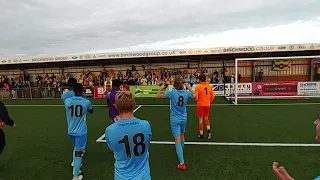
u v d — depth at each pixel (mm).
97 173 3900
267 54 15398
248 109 9586
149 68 18188
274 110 9188
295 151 4656
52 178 3795
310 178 3559
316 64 15523
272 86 12375
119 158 2088
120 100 2086
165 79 14844
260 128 6555
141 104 11898
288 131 6148
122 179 2068
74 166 3588
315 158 4285
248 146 5039
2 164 4402
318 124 1214
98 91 15367
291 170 3828
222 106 10586
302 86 12047
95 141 5742
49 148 5316
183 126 4152
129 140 2049
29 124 7938
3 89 16797
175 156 4578
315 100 11703
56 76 19500
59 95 16109
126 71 17906
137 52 15352
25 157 4758
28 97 16469
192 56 15812
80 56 16109
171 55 15023
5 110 3666
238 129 6535
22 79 18828
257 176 3643
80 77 17391
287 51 14047
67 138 6125
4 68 19641
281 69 16156
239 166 4027
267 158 4340
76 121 3600
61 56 16391
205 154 4633
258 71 16500
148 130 2184
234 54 15375
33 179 3768
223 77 15500
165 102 12352
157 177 3678
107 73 17594
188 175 3729
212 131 6418
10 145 5570
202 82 5559
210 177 3641
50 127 7461
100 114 9445
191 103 11930
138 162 2113
